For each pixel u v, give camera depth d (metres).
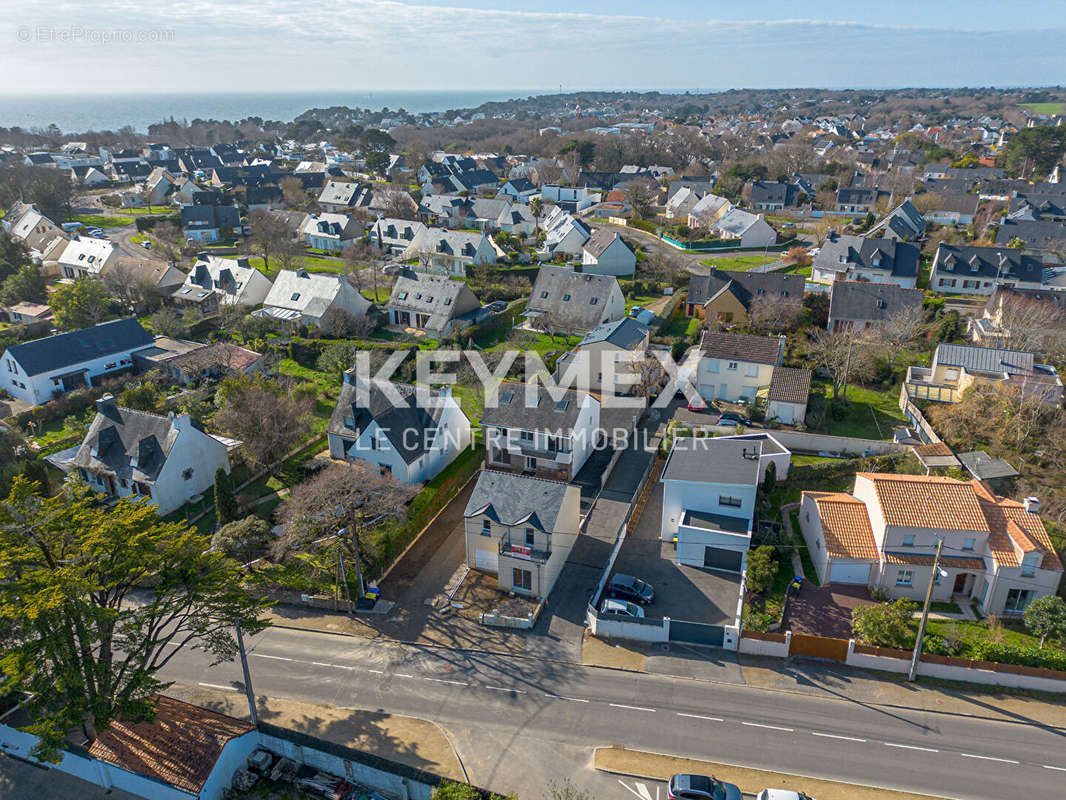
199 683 38.53
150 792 32.16
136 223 142.00
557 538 44.97
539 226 129.75
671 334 83.62
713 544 46.78
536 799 31.19
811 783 32.00
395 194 146.25
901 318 73.31
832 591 44.38
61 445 61.41
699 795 30.28
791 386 63.38
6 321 93.38
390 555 46.91
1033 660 37.28
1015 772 32.56
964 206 137.88
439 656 40.19
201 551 36.31
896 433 59.41
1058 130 178.75
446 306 85.69
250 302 93.62
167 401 66.94
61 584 28.73
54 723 29.44
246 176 188.00
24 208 136.62
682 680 38.12
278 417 57.31
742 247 122.75
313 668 39.50
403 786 31.91
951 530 42.59
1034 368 63.84
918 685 37.72
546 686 37.84
